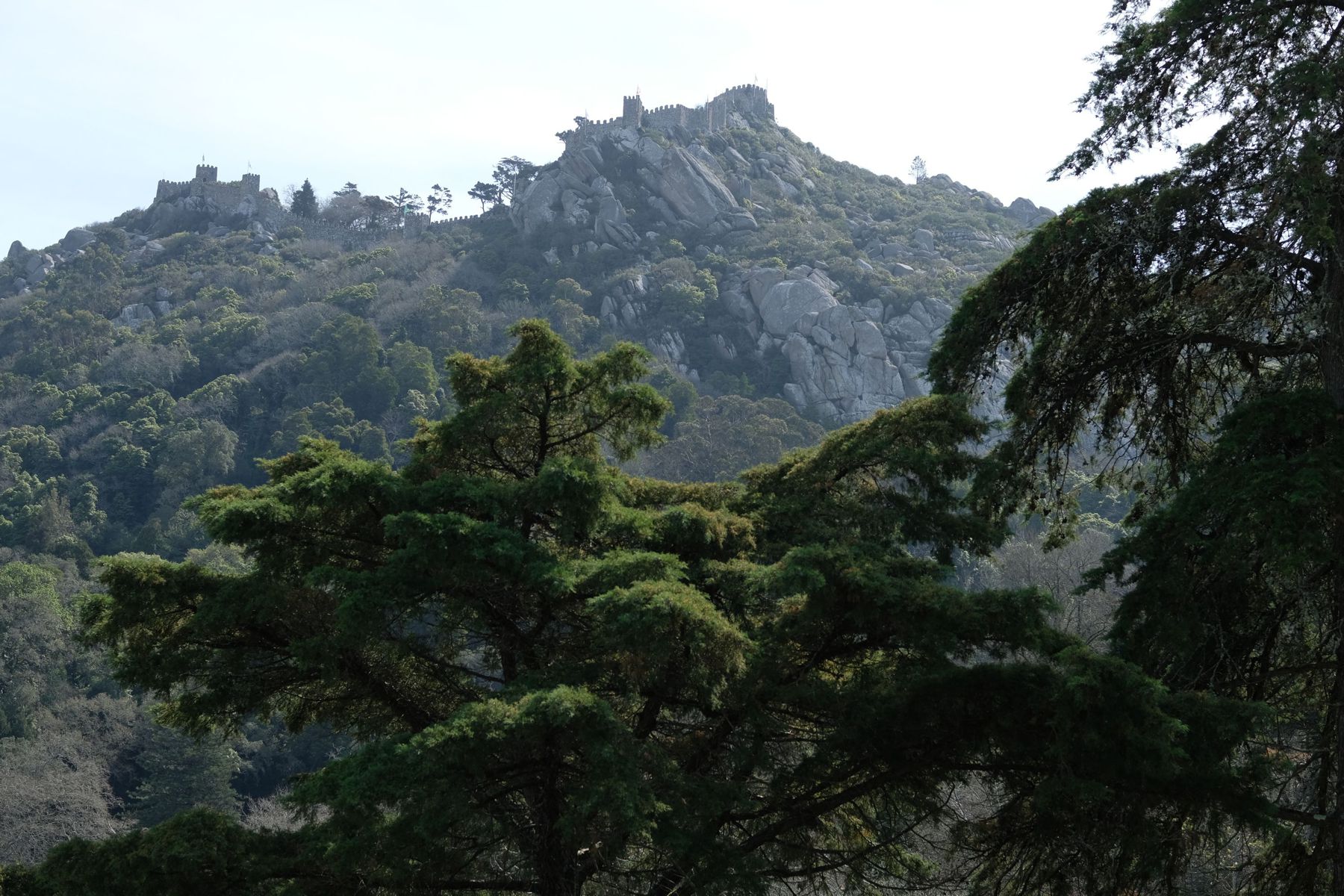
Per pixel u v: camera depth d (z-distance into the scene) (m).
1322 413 11.42
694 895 10.99
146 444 98.50
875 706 11.42
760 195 149.50
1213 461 11.98
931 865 13.59
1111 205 13.36
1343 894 10.99
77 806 43.44
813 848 13.03
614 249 132.88
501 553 11.48
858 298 115.31
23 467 95.44
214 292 140.00
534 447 14.48
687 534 12.61
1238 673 12.23
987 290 14.14
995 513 14.20
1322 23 12.56
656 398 14.06
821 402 101.88
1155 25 12.60
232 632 12.84
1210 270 13.29
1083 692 10.07
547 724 10.05
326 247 162.38
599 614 10.44
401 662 13.88
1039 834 11.86
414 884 10.88
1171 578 11.54
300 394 104.81
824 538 13.05
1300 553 10.23
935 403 13.52
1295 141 11.83
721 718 12.02
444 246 148.25
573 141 157.00
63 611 60.16
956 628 11.02
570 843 11.42
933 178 187.75
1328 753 11.68
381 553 13.27
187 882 10.55
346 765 10.35
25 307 140.25
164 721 13.48
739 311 113.88
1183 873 11.79
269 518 12.05
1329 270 12.32
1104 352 13.77
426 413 101.31
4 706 51.41
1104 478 14.96
